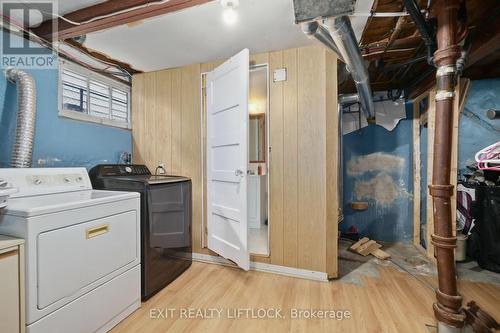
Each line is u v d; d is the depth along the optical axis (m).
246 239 2.06
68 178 1.96
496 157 1.49
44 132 2.06
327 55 2.14
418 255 2.77
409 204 3.26
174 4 1.57
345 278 2.21
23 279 1.14
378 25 1.93
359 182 3.48
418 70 2.73
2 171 1.57
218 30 2.02
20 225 1.17
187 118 2.69
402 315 1.66
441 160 1.40
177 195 2.29
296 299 1.86
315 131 2.18
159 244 2.02
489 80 2.83
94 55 2.43
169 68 2.77
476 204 2.55
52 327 1.23
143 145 2.89
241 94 2.06
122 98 2.88
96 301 1.46
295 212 2.24
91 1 1.66
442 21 1.35
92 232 1.45
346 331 1.51
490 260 2.34
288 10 1.75
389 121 3.32
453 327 1.35
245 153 2.05
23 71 1.81
